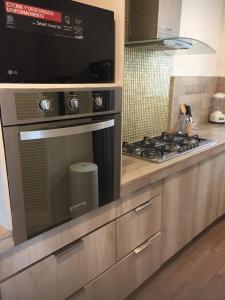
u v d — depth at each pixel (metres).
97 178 1.22
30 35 0.89
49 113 0.96
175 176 1.75
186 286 1.87
